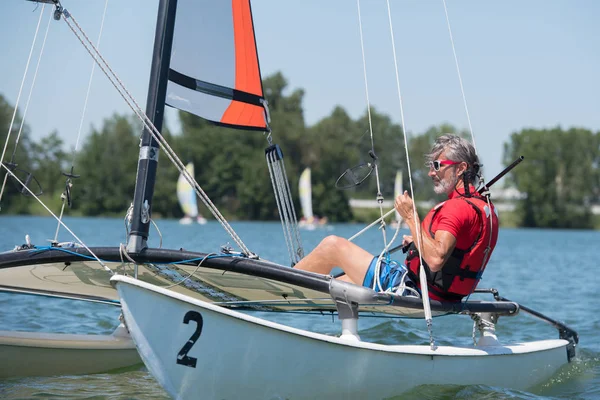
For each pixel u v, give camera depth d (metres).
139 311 12.90
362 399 14.68
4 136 169.50
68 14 14.30
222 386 13.53
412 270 15.84
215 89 19.16
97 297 19.70
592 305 35.75
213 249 81.50
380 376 14.73
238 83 19.80
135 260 14.37
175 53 18.14
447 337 24.88
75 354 18.48
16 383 17.30
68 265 15.46
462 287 15.71
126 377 18.38
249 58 20.06
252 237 121.06
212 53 19.03
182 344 13.16
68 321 26.14
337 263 15.97
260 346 13.47
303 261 16.14
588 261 77.62
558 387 18.47
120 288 12.84
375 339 24.16
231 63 19.56
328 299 16.14
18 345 17.56
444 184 15.97
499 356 16.94
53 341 18.08
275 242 102.56
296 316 29.34
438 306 15.43
